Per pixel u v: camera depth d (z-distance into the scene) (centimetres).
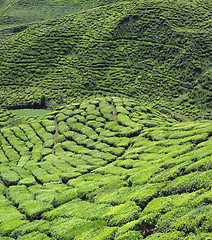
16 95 9281
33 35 12388
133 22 12188
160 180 2438
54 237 2291
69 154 4934
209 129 3409
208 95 8262
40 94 9194
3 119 7894
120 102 6856
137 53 10856
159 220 1828
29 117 7600
